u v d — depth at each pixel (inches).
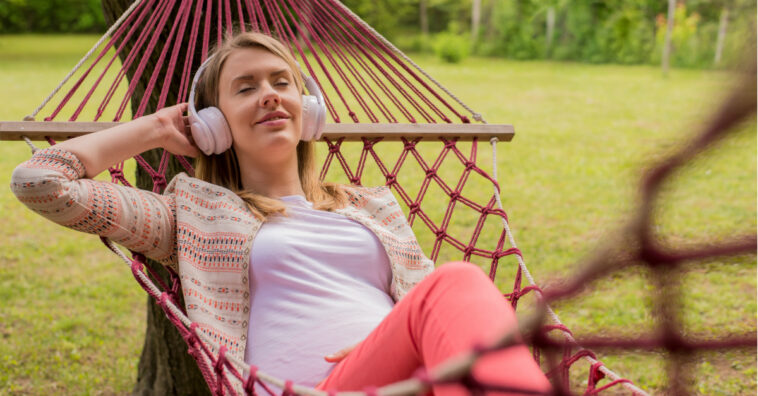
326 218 70.7
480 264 192.5
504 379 33.3
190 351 56.9
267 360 62.4
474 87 560.1
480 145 343.0
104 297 180.2
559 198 257.1
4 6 1075.3
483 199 255.1
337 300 64.6
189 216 68.1
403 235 76.9
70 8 1107.3
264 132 71.9
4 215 244.5
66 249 213.0
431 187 269.0
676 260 7.7
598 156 323.9
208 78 75.0
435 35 990.4
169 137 72.1
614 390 121.7
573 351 53.7
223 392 54.7
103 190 63.9
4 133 75.8
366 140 95.7
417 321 46.7
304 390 41.3
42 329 159.9
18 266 199.8
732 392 120.2
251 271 66.3
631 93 521.0
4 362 143.6
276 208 69.5
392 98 101.4
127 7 109.1
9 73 620.1
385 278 70.8
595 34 684.7
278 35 103.3
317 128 77.5
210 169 75.5
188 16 95.7
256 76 73.0
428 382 24.9
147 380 126.6
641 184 7.5
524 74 665.0
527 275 73.7
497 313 42.1
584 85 567.5
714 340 8.6
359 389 50.4
